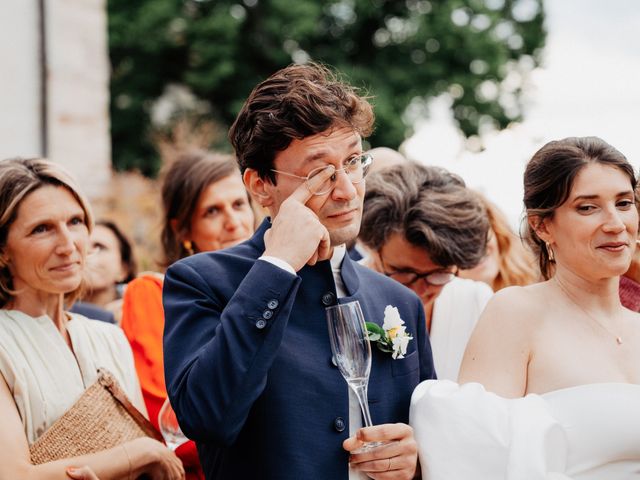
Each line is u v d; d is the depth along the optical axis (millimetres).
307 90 2145
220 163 3729
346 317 2148
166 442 2678
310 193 2150
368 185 3066
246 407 2004
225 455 2188
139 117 20141
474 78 19312
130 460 2426
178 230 3727
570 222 2354
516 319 2414
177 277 2299
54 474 2301
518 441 2143
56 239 2564
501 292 2502
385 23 19984
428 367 2557
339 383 2207
